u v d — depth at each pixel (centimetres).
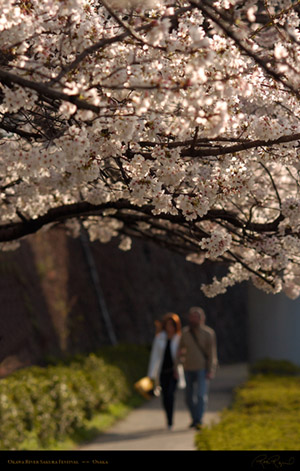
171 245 967
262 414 1562
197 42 496
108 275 3394
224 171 618
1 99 595
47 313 2466
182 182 671
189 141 579
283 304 2902
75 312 2809
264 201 798
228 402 2283
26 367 2062
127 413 2125
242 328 4697
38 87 481
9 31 521
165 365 1816
